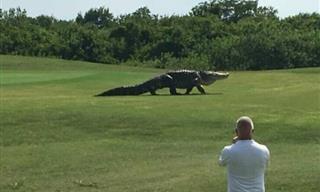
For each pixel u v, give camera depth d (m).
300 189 14.90
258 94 32.38
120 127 23.38
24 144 21.38
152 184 15.82
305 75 47.47
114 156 19.47
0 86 38.62
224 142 21.77
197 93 34.09
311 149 20.41
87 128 23.25
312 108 27.03
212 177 16.38
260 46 96.62
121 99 29.23
